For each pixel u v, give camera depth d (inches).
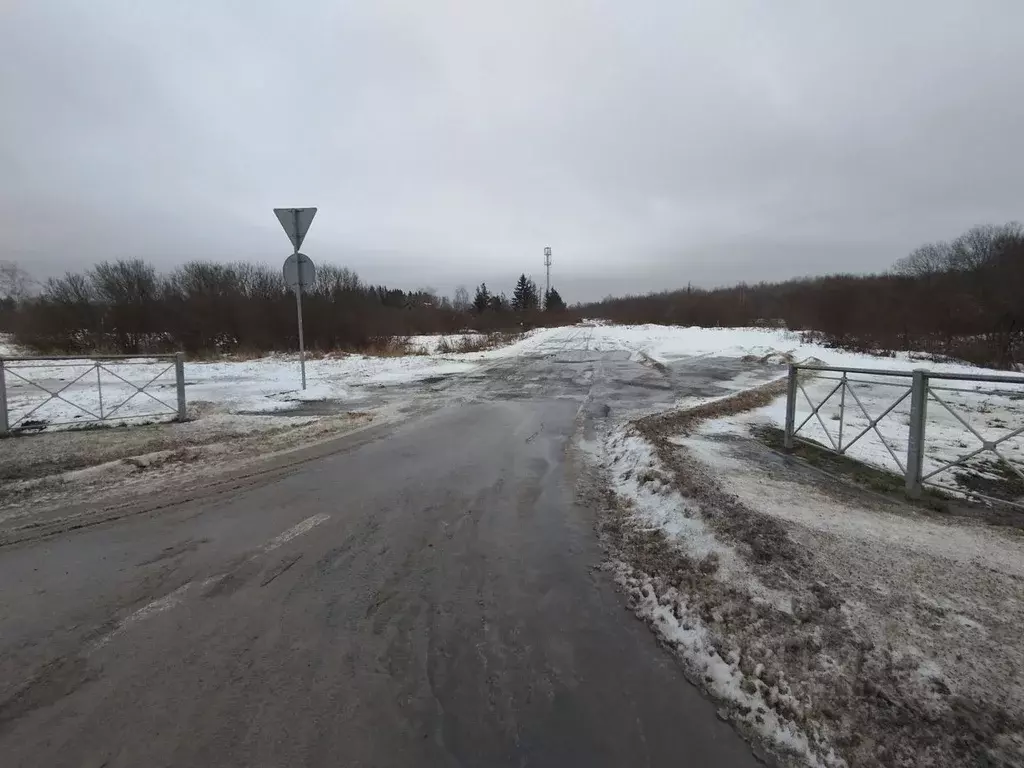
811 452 292.0
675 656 119.5
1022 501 220.7
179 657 115.8
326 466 264.4
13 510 201.6
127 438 316.5
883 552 161.5
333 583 149.6
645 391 522.0
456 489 231.0
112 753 89.9
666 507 196.5
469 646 121.8
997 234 1350.9
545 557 167.5
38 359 337.4
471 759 90.4
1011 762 86.9
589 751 92.6
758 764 90.1
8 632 124.0
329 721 98.0
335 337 1069.8
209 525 189.3
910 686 103.5
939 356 836.6
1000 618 126.2
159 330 995.9
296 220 481.7
